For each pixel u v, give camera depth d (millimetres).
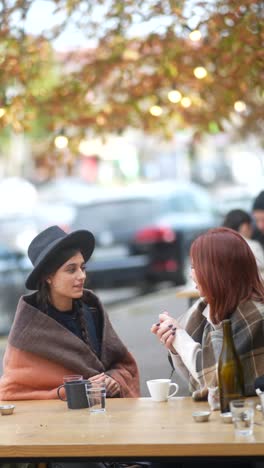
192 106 10914
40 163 12328
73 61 10820
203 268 4574
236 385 4328
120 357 5664
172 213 18703
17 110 9938
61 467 4816
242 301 4559
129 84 10758
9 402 5254
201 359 4629
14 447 4008
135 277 18109
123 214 18516
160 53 10117
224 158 33562
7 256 14961
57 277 5387
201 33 8766
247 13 8156
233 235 4621
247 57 8531
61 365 5355
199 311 5000
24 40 9188
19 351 5379
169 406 4652
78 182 36406
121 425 4262
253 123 13781
